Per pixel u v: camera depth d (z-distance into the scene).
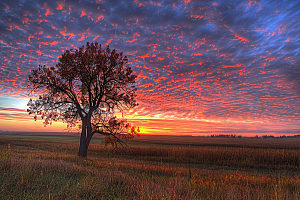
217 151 25.83
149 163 19.89
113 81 21.34
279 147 47.94
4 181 4.94
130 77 20.50
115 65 20.55
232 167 19.23
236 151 25.16
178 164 20.19
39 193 4.65
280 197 5.50
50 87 19.91
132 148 30.61
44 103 19.55
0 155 8.08
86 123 20.52
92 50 20.53
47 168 7.12
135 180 6.65
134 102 21.45
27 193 4.54
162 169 11.95
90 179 6.19
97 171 7.98
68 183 5.65
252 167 19.52
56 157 14.26
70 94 20.86
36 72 19.55
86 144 19.73
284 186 7.29
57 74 20.12
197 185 6.95
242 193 6.12
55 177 6.32
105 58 20.56
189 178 8.89
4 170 5.98
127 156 26.70
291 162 21.38
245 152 24.88
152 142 67.75
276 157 22.20
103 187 5.54
